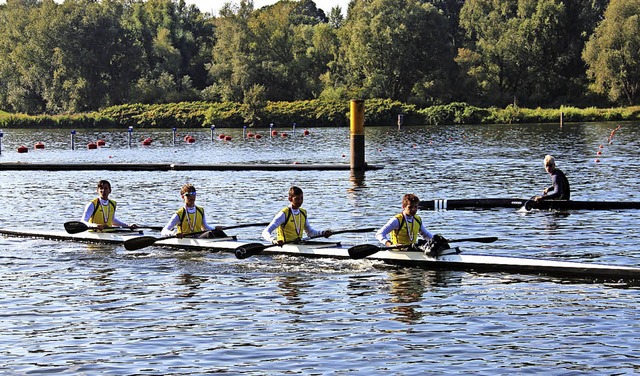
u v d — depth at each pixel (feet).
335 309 43.96
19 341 39.06
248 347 37.81
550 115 310.45
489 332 39.52
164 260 56.90
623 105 333.42
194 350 37.47
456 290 47.70
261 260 56.29
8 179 117.08
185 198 59.77
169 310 44.16
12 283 50.60
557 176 79.61
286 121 320.29
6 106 397.80
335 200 89.35
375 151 172.14
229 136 238.07
